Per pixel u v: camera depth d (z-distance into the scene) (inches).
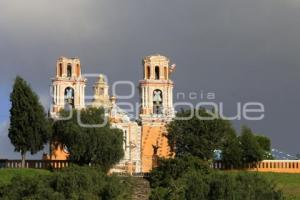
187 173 7613.2
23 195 7135.8
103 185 7224.4
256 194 7086.6
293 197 7647.6
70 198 6929.1
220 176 7160.4
